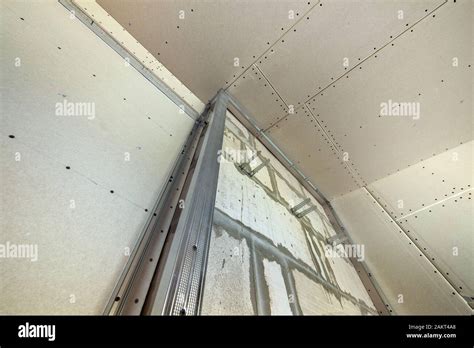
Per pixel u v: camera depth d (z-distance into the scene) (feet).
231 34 5.36
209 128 4.71
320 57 5.68
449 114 6.24
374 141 7.15
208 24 5.22
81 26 4.29
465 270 6.03
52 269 1.91
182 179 3.79
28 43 2.99
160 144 4.11
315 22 5.16
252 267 3.22
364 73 5.86
